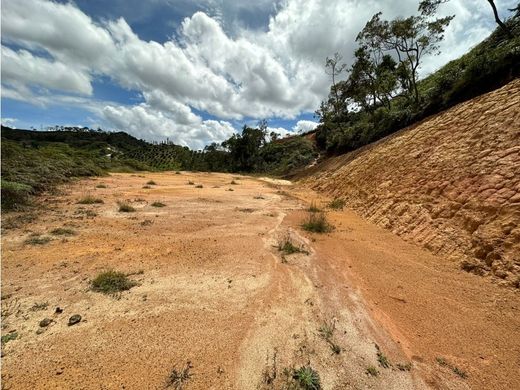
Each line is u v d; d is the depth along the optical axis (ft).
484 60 37.96
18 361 9.19
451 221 22.84
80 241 20.53
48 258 17.28
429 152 33.60
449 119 35.40
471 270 18.29
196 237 23.70
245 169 174.29
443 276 17.93
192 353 10.07
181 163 227.40
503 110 26.30
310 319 12.84
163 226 26.18
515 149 21.79
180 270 17.02
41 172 47.67
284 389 8.86
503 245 17.49
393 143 47.78
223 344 10.65
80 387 8.34
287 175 128.36
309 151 148.87
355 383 9.33
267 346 10.75
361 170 50.80
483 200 21.03
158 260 18.25
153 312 12.44
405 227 27.43
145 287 14.65
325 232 28.37
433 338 11.96
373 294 15.64
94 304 12.74
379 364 10.27
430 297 15.35
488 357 10.87
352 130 88.74
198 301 13.64
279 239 24.94
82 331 10.84
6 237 20.25
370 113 92.79
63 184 47.67
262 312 13.08
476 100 33.30
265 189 72.59
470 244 19.74
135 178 73.51
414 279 17.58
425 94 55.52
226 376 9.17
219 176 115.14
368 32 67.00
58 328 10.93
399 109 68.80
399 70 75.36
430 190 27.86
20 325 10.97
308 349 10.77
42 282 14.40
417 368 10.21
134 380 8.72
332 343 11.21
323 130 140.26
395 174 37.45
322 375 9.54
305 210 41.29
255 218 32.96
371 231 29.40
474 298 15.16
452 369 10.22
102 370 9.02
